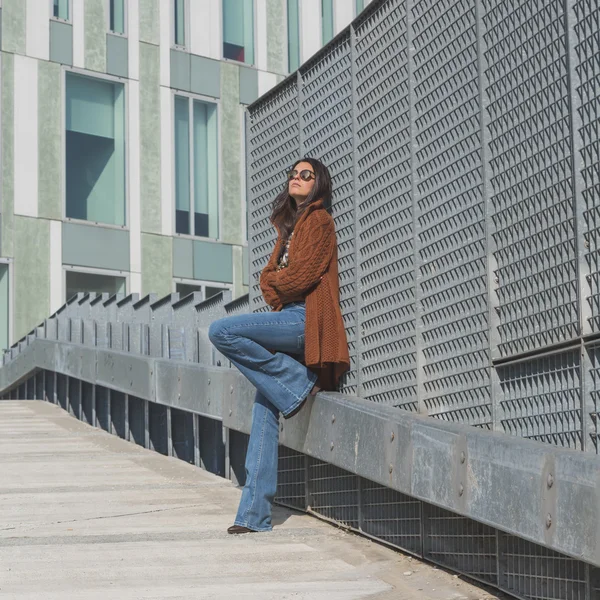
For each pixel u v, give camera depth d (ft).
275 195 24.02
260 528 18.67
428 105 17.56
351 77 20.47
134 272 69.31
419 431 15.29
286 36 77.20
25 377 50.34
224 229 73.46
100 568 15.81
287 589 14.48
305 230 17.88
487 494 13.42
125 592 14.25
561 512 11.85
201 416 27.45
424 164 17.71
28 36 66.54
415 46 17.98
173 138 71.61
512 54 15.21
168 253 70.79
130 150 69.92
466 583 14.75
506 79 15.37
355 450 17.35
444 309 17.08
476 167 16.16
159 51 71.67
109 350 34.47
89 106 69.00
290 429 19.81
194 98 72.84
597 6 13.29
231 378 23.08
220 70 74.18
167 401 28.30
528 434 14.82
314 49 77.87
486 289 15.85
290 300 18.35
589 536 11.34
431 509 15.96
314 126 22.13
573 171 13.66
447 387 16.98
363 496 18.11
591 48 13.39
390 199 18.94
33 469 26.35
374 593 14.28
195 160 73.20
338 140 21.12
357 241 20.31
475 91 16.19
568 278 13.91
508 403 15.34
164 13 72.13
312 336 17.78
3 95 65.31
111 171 69.26
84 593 14.17
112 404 35.27
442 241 17.15
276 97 24.03
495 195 15.65
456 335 16.74
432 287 17.46
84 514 20.48
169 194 71.26
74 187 67.87
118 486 23.82
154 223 70.44
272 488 18.81
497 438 13.32
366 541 17.72
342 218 21.02
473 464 13.76
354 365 20.47
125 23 70.44
